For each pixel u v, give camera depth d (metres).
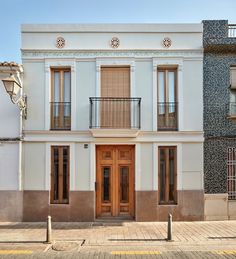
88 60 10.25
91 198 10.05
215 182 10.20
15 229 8.95
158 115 10.34
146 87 10.23
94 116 10.09
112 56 10.24
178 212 10.08
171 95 10.45
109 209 10.34
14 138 9.99
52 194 10.16
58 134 10.09
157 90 10.37
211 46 10.27
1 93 10.08
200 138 10.19
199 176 10.19
